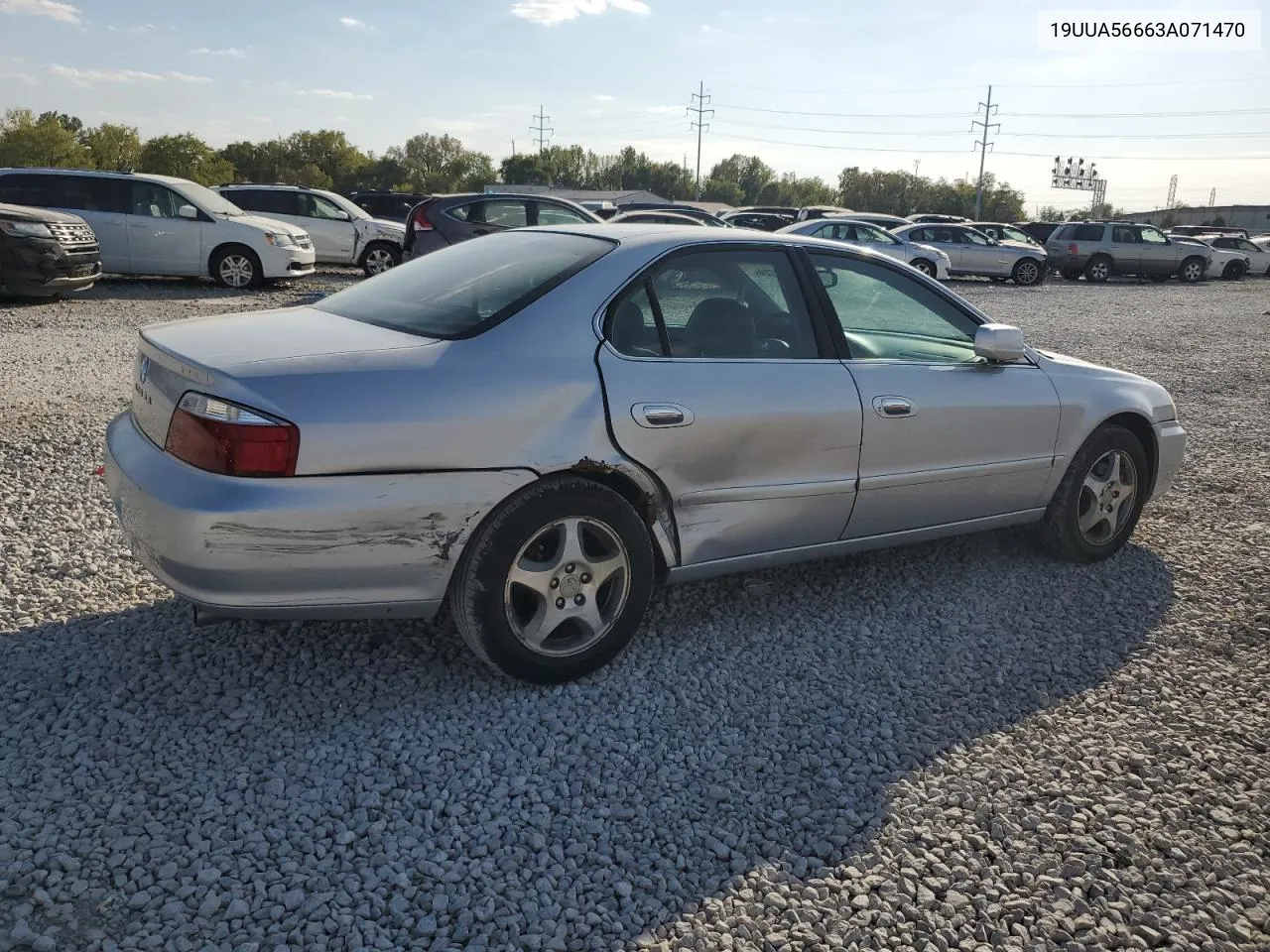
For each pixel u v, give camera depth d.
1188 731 3.31
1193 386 10.15
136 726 2.97
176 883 2.36
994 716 3.36
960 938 2.35
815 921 2.37
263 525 2.77
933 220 29.86
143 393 3.24
